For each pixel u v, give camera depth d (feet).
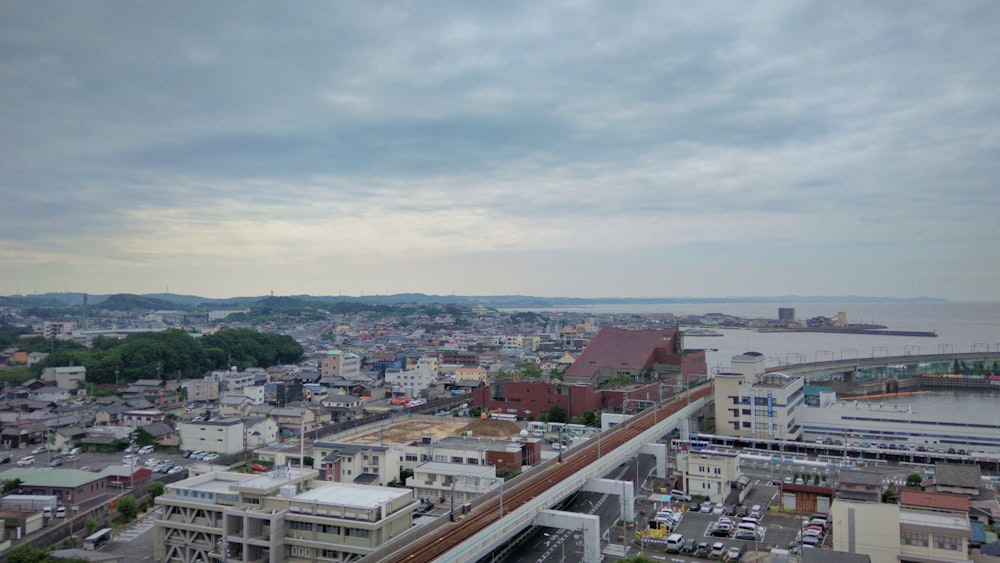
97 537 268.00
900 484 315.78
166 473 370.73
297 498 232.73
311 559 222.69
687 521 286.05
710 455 330.75
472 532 214.90
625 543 257.75
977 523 247.91
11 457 414.41
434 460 349.20
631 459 401.70
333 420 536.83
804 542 250.37
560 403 530.27
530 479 285.64
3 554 246.88
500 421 460.96
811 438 474.90
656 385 583.17
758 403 452.76
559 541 260.21
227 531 230.68
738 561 239.71
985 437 433.89
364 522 220.64
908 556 225.56
